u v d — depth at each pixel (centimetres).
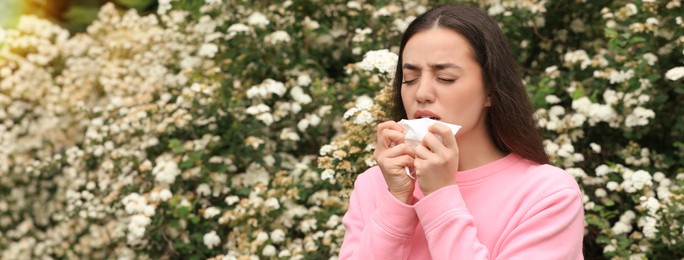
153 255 365
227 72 381
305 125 347
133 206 338
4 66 504
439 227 141
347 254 163
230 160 358
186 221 347
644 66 317
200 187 352
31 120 499
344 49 399
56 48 505
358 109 296
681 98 335
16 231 468
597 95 348
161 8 398
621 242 298
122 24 492
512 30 366
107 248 424
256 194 335
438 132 142
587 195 327
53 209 471
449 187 143
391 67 287
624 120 336
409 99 150
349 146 305
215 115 365
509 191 150
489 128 157
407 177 149
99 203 399
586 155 348
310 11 396
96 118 422
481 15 152
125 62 464
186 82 393
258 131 352
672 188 300
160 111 379
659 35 332
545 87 334
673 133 340
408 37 153
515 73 157
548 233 141
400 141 149
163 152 380
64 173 470
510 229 145
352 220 167
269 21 374
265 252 318
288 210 334
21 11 627
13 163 473
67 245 436
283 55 377
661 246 297
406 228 149
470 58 146
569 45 386
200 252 350
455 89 145
